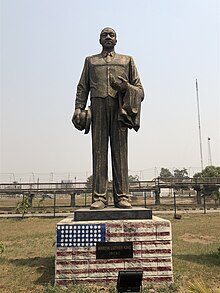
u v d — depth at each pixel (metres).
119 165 8.99
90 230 7.69
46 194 38.28
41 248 13.56
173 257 10.90
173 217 26.81
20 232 19.61
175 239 15.63
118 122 9.02
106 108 9.03
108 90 9.00
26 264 10.25
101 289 7.22
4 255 12.00
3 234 18.80
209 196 44.44
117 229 7.73
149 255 7.63
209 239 15.80
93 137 9.13
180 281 7.79
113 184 9.09
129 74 9.40
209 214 29.62
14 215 30.47
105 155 9.06
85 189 36.00
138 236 7.71
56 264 7.52
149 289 7.26
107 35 9.29
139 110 8.96
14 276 8.71
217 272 8.83
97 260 7.56
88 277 7.48
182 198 51.19
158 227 7.75
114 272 7.52
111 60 9.19
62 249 7.59
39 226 22.75
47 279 8.33
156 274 7.55
